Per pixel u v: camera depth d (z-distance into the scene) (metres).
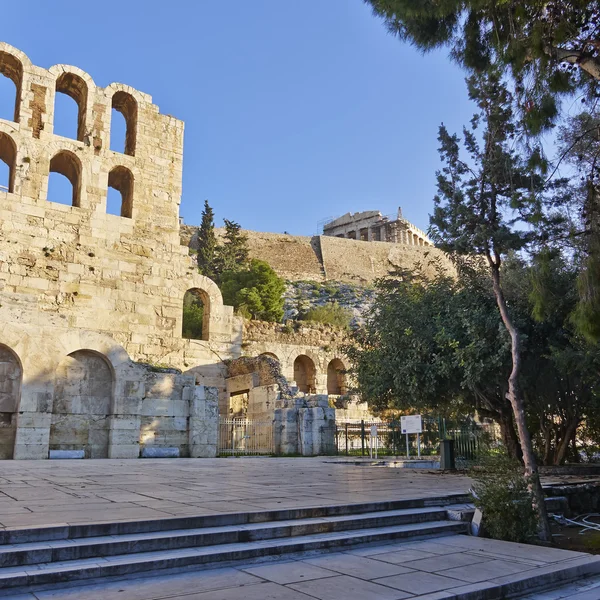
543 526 10.09
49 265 33.19
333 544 8.41
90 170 35.75
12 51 34.56
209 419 28.25
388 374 21.80
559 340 18.94
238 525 8.56
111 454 25.53
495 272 12.34
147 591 6.14
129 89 38.53
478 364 18.02
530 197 12.05
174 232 38.22
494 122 12.49
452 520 10.57
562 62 12.34
